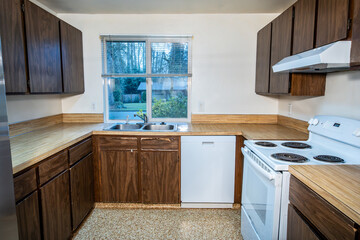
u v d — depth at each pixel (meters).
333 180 1.09
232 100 2.90
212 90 2.89
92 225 2.18
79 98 2.92
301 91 1.94
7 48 1.54
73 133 2.20
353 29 1.20
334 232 0.92
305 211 1.14
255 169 1.65
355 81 1.62
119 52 2.88
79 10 2.66
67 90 2.43
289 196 1.31
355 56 1.20
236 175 2.46
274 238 1.36
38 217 1.47
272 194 1.35
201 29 2.81
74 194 1.98
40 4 2.45
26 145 1.71
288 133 2.26
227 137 2.39
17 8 1.64
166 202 2.48
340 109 1.77
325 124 1.74
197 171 2.44
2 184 0.82
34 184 1.43
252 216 1.72
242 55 2.84
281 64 1.75
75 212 2.00
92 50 2.85
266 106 2.91
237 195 2.48
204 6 2.53
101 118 2.94
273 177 1.32
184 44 2.86
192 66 2.86
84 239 1.97
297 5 1.79
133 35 2.79
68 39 2.45
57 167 1.70
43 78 1.98
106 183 2.46
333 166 1.31
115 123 2.90
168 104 2.99
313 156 1.52
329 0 1.40
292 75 1.92
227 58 2.85
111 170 2.44
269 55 2.35
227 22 2.79
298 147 1.73
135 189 2.46
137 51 2.88
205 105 2.91
